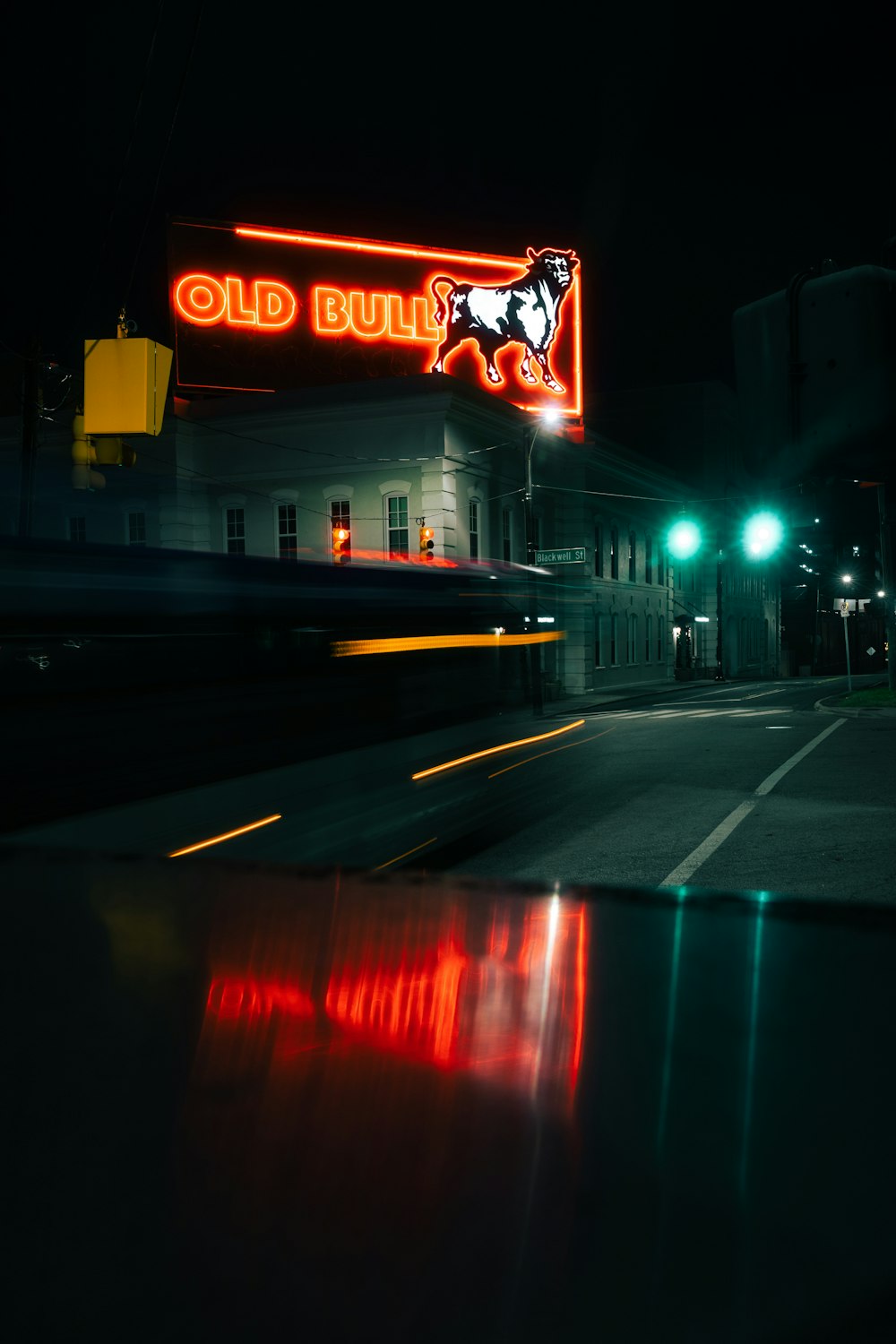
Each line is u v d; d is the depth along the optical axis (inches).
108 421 558.9
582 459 1542.8
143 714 147.3
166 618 152.8
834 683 1769.2
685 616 2034.9
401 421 1163.3
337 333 1358.3
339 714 195.6
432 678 235.6
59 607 136.8
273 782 173.8
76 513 1258.0
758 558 2527.1
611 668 1692.9
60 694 135.6
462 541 1196.5
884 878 303.6
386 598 217.3
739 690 1566.2
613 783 508.7
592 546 1608.0
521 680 289.3
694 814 420.2
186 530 1229.7
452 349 1396.4
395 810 212.8
